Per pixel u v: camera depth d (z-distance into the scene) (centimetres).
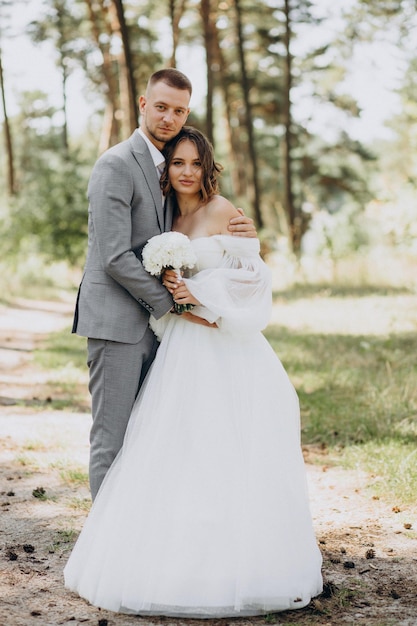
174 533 330
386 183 1581
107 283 375
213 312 355
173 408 349
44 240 2511
